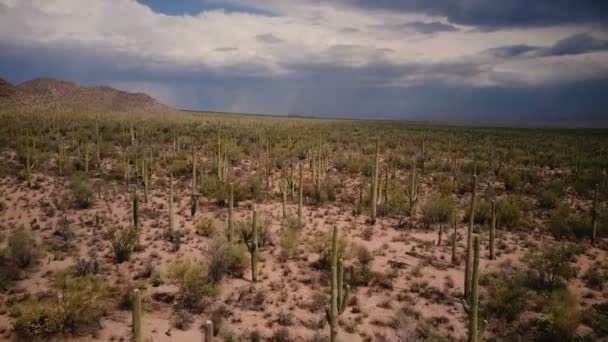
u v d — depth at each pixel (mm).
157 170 42625
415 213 31453
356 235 25594
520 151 62281
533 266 19156
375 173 28234
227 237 23078
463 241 25094
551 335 14016
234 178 40969
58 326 13273
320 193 35250
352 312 15914
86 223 26641
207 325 9164
